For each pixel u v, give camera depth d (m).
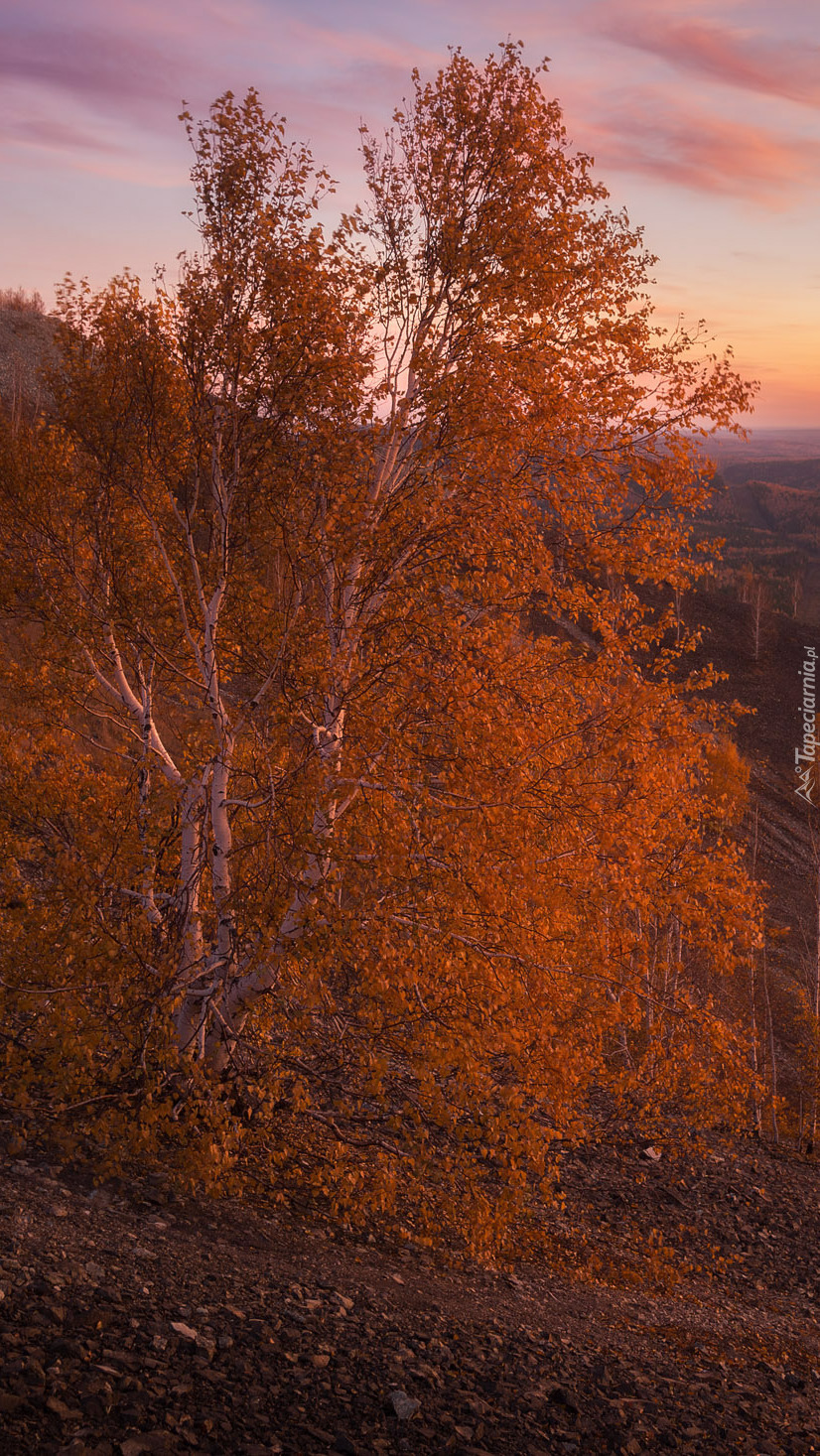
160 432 9.66
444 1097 8.92
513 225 9.91
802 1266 16.52
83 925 8.12
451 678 8.49
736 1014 27.45
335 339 8.88
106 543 9.94
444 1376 6.62
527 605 9.20
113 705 10.74
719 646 91.38
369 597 9.23
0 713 10.50
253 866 9.37
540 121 10.20
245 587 10.15
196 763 10.46
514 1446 5.72
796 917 47.44
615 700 9.15
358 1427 5.35
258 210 8.85
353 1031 9.58
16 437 10.28
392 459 10.09
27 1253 6.40
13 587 9.96
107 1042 8.53
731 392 9.69
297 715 9.20
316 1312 7.14
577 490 9.76
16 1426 4.28
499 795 8.33
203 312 8.86
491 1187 12.69
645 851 9.79
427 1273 9.45
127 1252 7.11
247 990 9.66
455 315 9.80
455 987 8.57
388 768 8.44
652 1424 6.83
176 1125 8.36
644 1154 19.94
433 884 8.20
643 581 9.88
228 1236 8.40
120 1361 5.21
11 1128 8.76
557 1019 9.34
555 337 9.68
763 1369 10.11
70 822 9.82
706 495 9.97
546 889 8.93
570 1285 11.09
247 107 8.78
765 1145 25.91
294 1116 11.20
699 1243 16.02
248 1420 5.03
